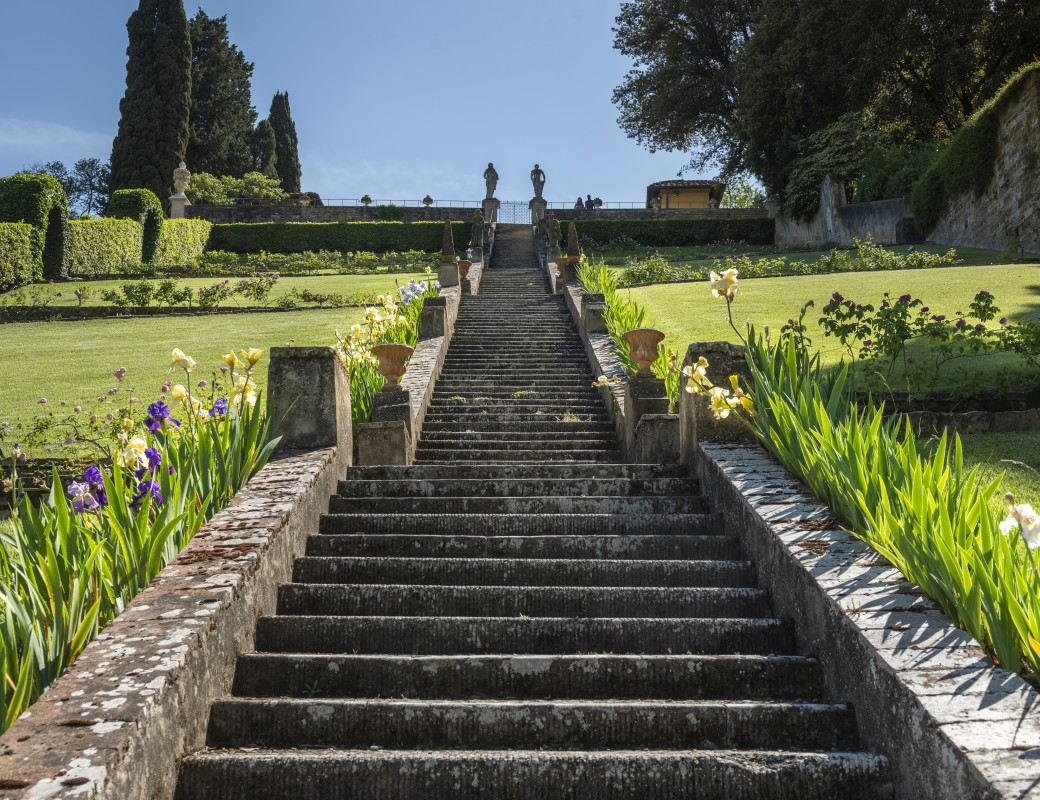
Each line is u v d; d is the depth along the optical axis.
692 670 3.35
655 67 39.72
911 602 3.14
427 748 2.98
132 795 2.40
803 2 30.00
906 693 2.57
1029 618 2.59
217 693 3.17
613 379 9.57
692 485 5.67
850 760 2.71
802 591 3.54
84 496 3.67
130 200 29.66
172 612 3.13
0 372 11.80
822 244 31.33
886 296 8.76
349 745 3.00
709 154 41.25
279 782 2.72
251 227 35.88
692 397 5.89
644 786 2.70
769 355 5.92
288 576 4.28
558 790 2.70
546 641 3.69
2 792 2.12
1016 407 7.96
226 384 10.63
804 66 31.31
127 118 42.00
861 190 30.16
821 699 3.29
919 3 27.53
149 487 3.95
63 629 2.95
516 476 6.42
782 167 34.59
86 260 26.67
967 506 3.49
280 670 3.37
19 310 17.92
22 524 3.70
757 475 4.85
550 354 12.81
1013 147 21.16
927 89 30.08
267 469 5.11
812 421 4.87
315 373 5.77
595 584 4.29
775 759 2.73
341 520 5.05
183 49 42.69
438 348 11.58
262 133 55.03
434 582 4.32
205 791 2.72
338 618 3.73
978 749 2.23
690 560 4.43
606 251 32.69
